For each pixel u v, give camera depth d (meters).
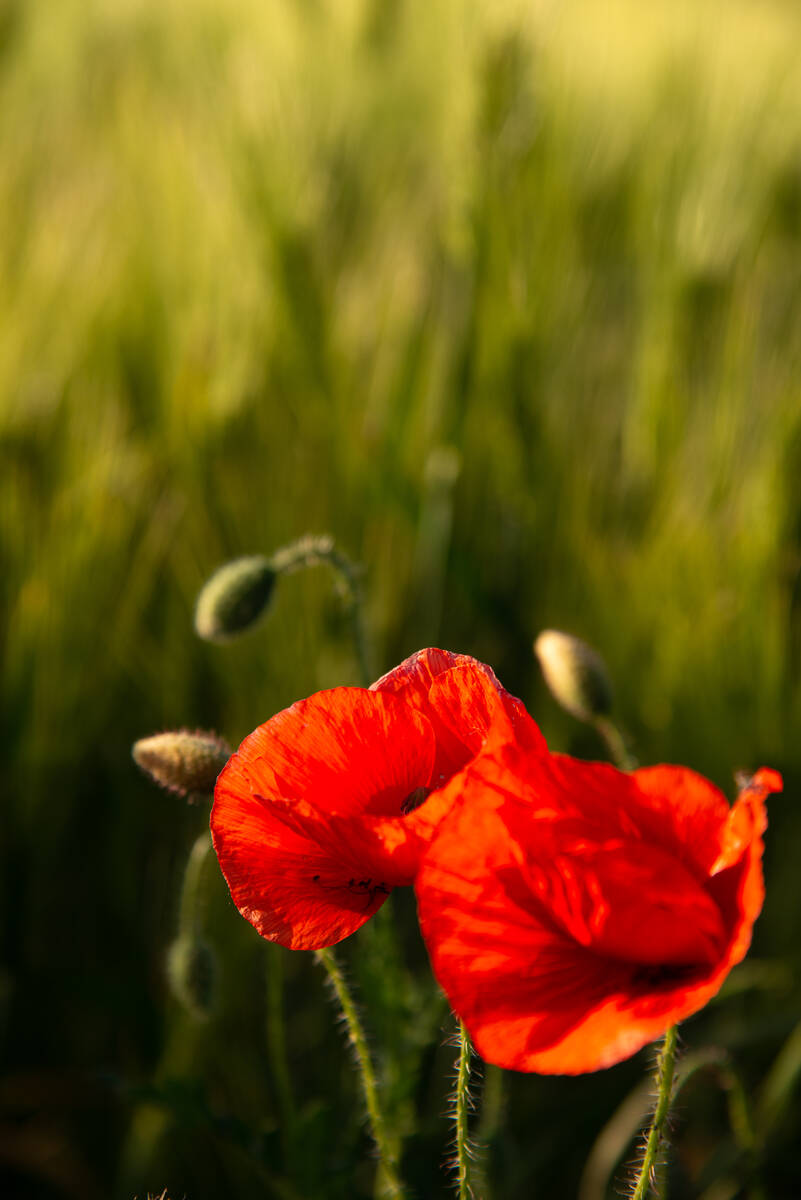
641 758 0.82
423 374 0.88
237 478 0.83
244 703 0.81
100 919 0.81
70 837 0.81
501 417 0.86
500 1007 0.54
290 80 1.03
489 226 0.86
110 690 0.82
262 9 1.25
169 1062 0.76
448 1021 0.71
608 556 0.84
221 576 0.70
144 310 0.89
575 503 0.86
